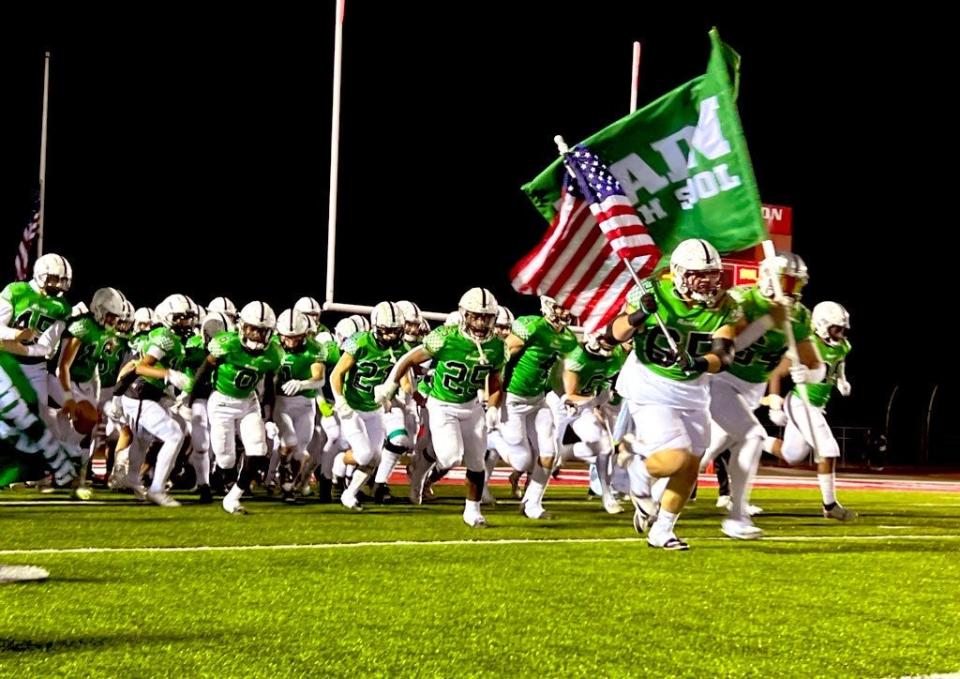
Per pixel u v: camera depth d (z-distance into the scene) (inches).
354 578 188.2
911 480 729.0
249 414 325.7
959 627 157.3
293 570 195.6
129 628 143.6
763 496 478.6
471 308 296.8
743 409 265.6
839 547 254.2
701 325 228.8
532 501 330.6
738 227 242.1
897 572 212.4
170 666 124.8
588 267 254.7
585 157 247.3
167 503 337.4
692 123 247.4
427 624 150.6
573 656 134.3
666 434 231.0
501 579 190.7
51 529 257.1
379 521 301.4
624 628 151.1
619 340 227.9
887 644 145.2
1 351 182.2
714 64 244.7
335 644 137.6
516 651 136.2
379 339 356.2
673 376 232.4
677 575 200.8
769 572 207.8
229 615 153.3
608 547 241.9
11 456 180.2
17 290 301.9
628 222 244.1
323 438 396.2
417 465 377.7
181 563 200.8
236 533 257.8
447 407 297.7
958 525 333.4
